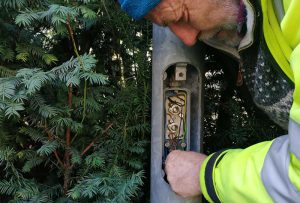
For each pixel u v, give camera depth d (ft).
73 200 3.89
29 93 3.44
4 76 3.69
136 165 4.05
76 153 3.91
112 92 4.13
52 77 3.49
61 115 3.78
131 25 4.20
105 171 3.92
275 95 3.27
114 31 4.31
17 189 3.78
